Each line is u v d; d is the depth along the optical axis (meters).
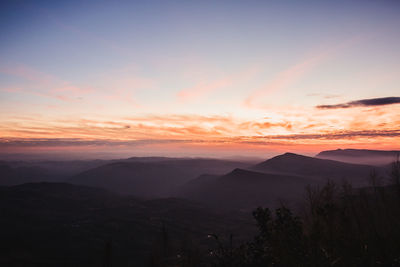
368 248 5.12
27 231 117.31
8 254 85.94
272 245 5.81
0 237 106.69
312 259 5.17
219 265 6.17
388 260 4.83
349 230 5.48
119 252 85.38
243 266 5.91
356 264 4.95
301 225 5.89
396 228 5.36
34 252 88.31
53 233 113.31
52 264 74.75
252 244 6.36
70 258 81.25
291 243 5.60
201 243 59.19
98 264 71.69
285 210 6.34
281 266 5.45
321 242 5.36
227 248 6.61
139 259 75.00
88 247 92.75
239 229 117.25
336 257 5.07
